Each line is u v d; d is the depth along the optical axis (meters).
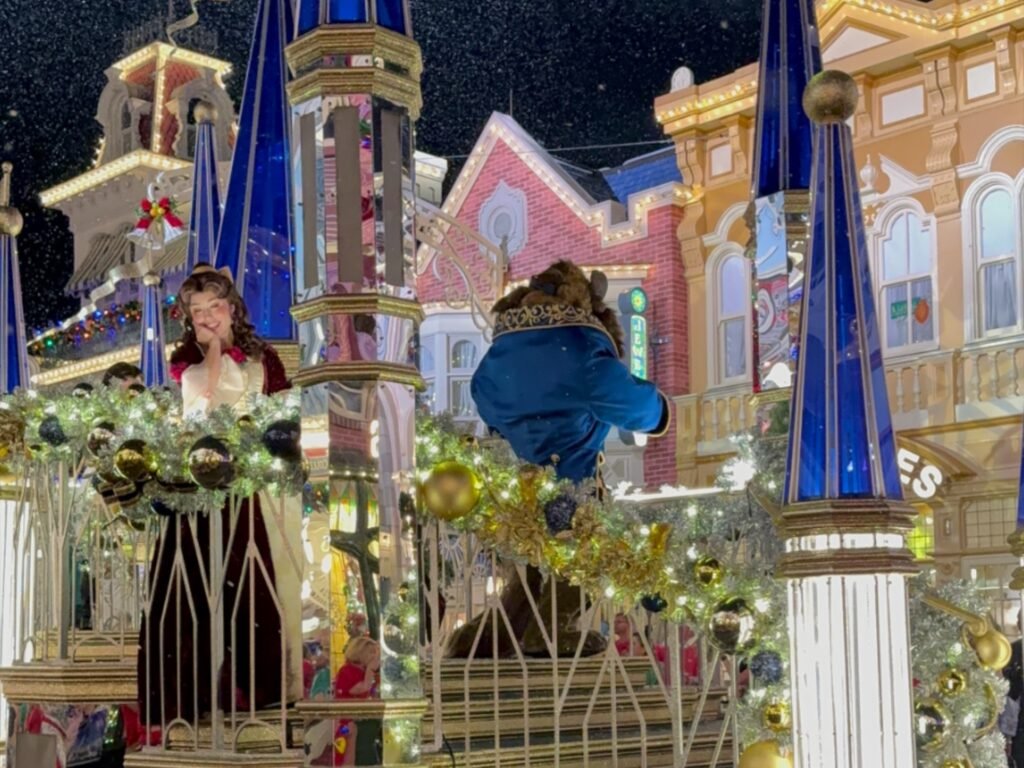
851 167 4.32
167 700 4.83
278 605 4.41
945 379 16.53
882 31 17.42
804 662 4.14
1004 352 16.09
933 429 16.56
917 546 16.47
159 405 5.40
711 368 18.97
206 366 5.14
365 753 3.64
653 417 5.88
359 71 3.81
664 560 4.84
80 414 5.57
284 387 5.27
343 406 3.75
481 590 6.31
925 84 17.03
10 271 7.38
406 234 3.89
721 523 5.16
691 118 19.27
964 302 16.56
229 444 4.54
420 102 4.01
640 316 19.31
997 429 16.03
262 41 6.94
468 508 4.25
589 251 20.36
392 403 3.79
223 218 6.88
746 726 4.84
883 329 17.38
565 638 5.54
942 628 5.01
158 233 9.07
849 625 4.08
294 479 4.49
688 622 4.95
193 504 4.66
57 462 5.68
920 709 4.82
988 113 16.52
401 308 3.83
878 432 4.18
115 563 6.59
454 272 20.56
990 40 16.44
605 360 5.78
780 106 5.43
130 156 17.75
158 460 4.67
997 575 15.72
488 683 5.16
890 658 4.09
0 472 6.55
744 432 5.34
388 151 3.85
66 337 18.86
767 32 5.50
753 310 5.45
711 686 5.96
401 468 3.80
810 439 4.18
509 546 4.55
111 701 5.50
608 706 5.45
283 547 4.80
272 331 6.72
